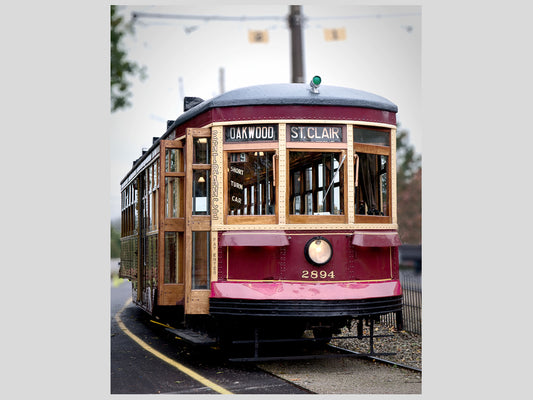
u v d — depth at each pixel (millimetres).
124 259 14789
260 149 7656
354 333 10773
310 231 7566
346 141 7719
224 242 7574
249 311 7363
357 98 7848
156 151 10055
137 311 15156
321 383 7141
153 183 10305
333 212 7672
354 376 7520
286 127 7613
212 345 8891
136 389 6941
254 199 7652
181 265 8461
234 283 7574
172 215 8914
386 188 8148
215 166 7754
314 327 7809
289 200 7566
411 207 29859
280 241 7414
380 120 8008
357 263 7695
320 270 7555
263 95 7699
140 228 11961
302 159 7648
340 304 7336
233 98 7754
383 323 11664
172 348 9641
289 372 7750
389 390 6812
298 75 16594
